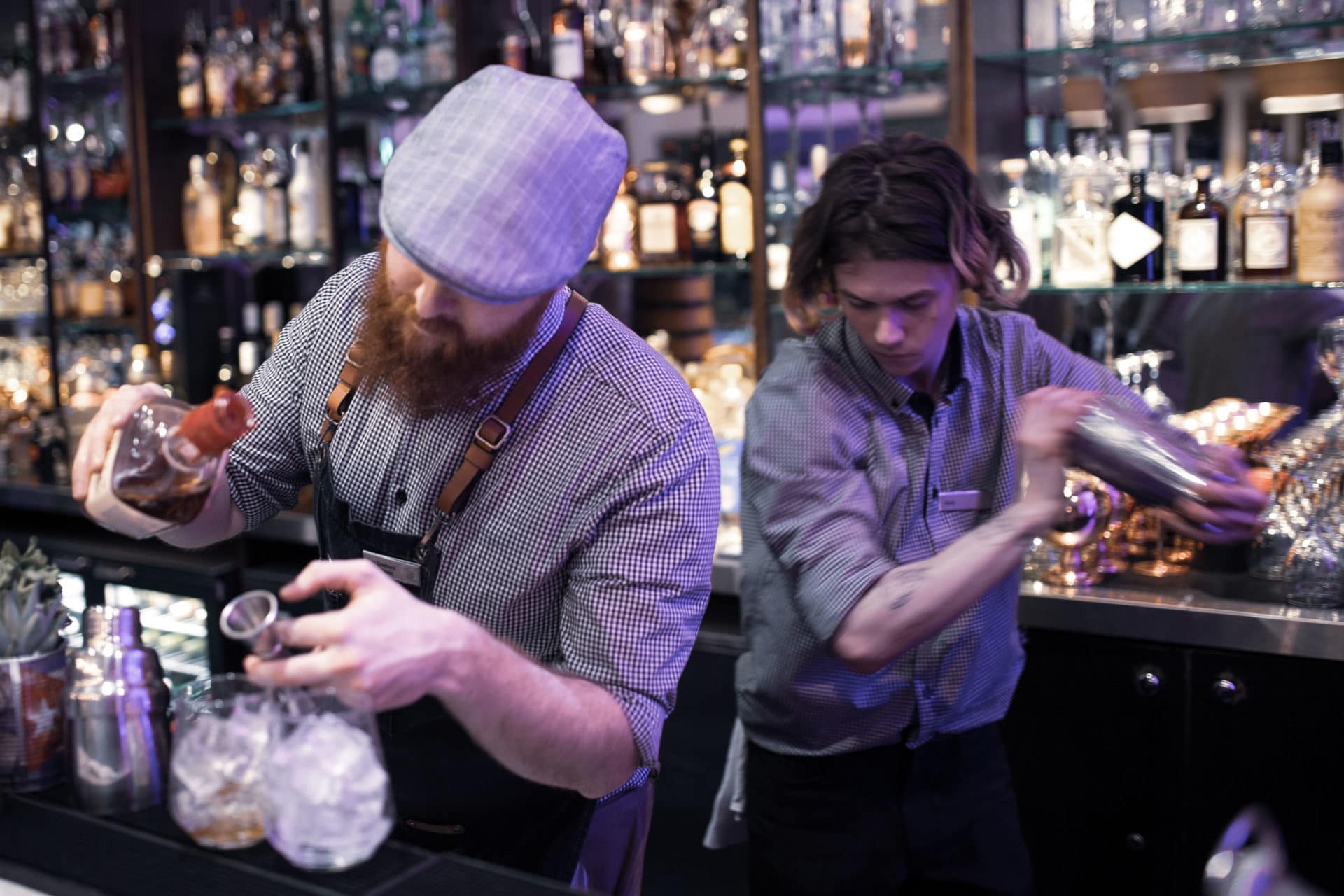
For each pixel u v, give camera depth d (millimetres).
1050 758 2234
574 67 3029
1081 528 2158
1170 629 2111
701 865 2559
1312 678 2018
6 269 3949
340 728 993
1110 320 2643
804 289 1568
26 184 3852
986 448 1631
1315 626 1998
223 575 3207
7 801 1156
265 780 1006
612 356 1311
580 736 1109
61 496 3617
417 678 959
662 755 2598
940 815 1622
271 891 979
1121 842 2189
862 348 1567
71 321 3803
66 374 3738
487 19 3168
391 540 1345
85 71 3707
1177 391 2613
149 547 3469
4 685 1157
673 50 2973
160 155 3668
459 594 1333
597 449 1272
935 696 1585
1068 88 2660
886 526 1606
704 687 2545
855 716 1591
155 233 3666
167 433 1131
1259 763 2066
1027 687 2242
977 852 1641
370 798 994
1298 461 2209
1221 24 2404
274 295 3799
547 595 1321
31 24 3689
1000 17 2557
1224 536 1382
